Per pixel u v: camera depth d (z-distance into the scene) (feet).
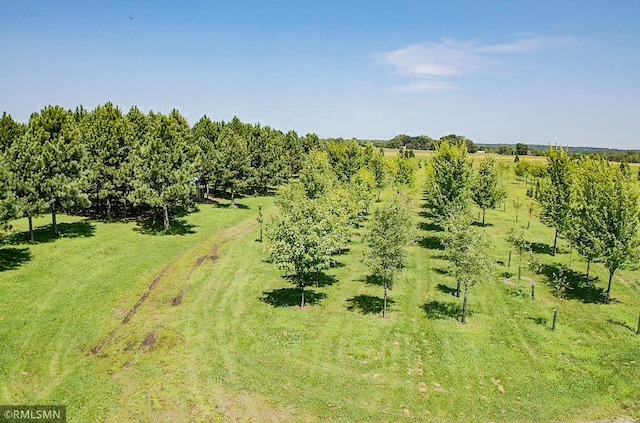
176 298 96.99
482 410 60.44
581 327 87.30
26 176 128.88
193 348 74.59
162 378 64.95
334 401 61.11
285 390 63.16
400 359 73.10
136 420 55.21
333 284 109.91
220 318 87.30
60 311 85.46
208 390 62.34
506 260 133.08
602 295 105.40
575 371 70.74
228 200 231.30
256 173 222.07
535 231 175.52
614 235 99.76
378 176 248.93
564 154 132.67
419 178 329.93
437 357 74.02
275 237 94.32
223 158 203.51
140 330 80.59
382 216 89.86
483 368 71.10
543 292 106.93
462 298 101.55
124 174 157.79
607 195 101.86
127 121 180.86
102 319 84.02
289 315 89.56
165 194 148.05
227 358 71.61
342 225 124.77
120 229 154.61
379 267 87.86
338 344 77.66
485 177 170.40
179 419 55.72
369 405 60.59
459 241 89.35
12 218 110.93
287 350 75.00
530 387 66.13
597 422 58.65
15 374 63.62
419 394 63.57
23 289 94.79
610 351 77.56
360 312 92.27
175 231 156.46
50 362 67.62
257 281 110.11
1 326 77.05
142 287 102.22
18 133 156.97
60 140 135.13
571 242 114.01
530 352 76.69
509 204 245.65
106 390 61.26
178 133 174.40
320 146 374.02
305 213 93.50
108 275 107.45
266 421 56.18
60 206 139.54
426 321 88.43
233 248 139.23
